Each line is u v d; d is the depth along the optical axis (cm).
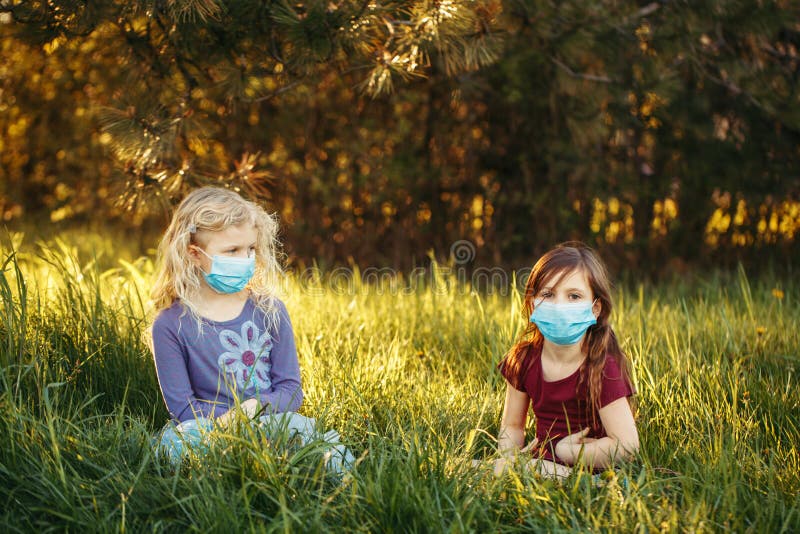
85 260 679
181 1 321
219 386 277
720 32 592
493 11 372
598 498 235
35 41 359
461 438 296
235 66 379
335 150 768
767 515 235
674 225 727
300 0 357
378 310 510
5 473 243
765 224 714
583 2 527
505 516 237
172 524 225
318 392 331
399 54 371
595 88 584
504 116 738
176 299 294
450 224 777
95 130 867
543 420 289
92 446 251
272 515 230
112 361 337
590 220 738
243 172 409
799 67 639
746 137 668
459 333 445
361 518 226
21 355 292
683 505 240
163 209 398
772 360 386
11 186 921
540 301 275
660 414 311
